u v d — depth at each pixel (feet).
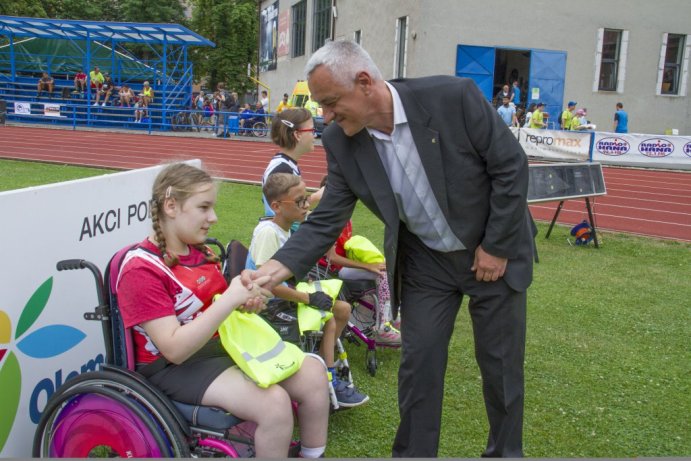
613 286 20.83
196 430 7.73
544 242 27.50
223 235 24.04
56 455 7.98
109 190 10.76
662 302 19.25
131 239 11.55
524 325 8.95
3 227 8.53
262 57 143.43
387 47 78.48
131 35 86.43
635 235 29.91
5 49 96.48
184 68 92.58
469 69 73.97
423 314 8.91
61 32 86.28
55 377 9.70
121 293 7.66
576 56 77.87
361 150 8.43
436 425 8.98
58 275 9.62
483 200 8.36
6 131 72.33
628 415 12.02
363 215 30.32
